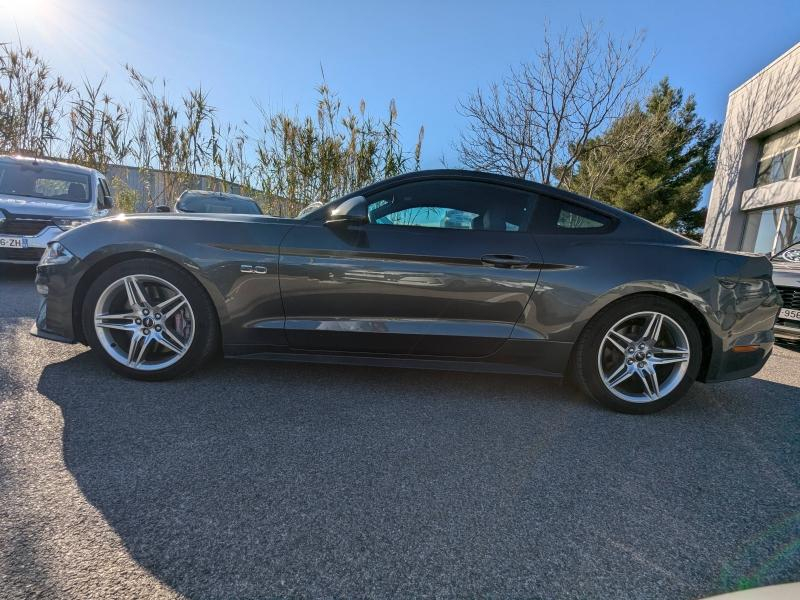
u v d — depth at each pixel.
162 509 1.58
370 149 9.66
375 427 2.32
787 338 4.87
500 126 11.66
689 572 1.42
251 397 2.60
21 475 1.72
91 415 2.25
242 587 1.28
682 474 2.03
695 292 2.65
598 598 1.30
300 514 1.60
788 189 11.51
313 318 2.73
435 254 2.67
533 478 1.93
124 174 10.90
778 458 2.23
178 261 2.64
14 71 11.09
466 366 2.79
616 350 2.79
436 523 1.60
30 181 6.93
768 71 12.73
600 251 2.72
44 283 2.73
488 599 1.28
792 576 1.42
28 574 1.26
